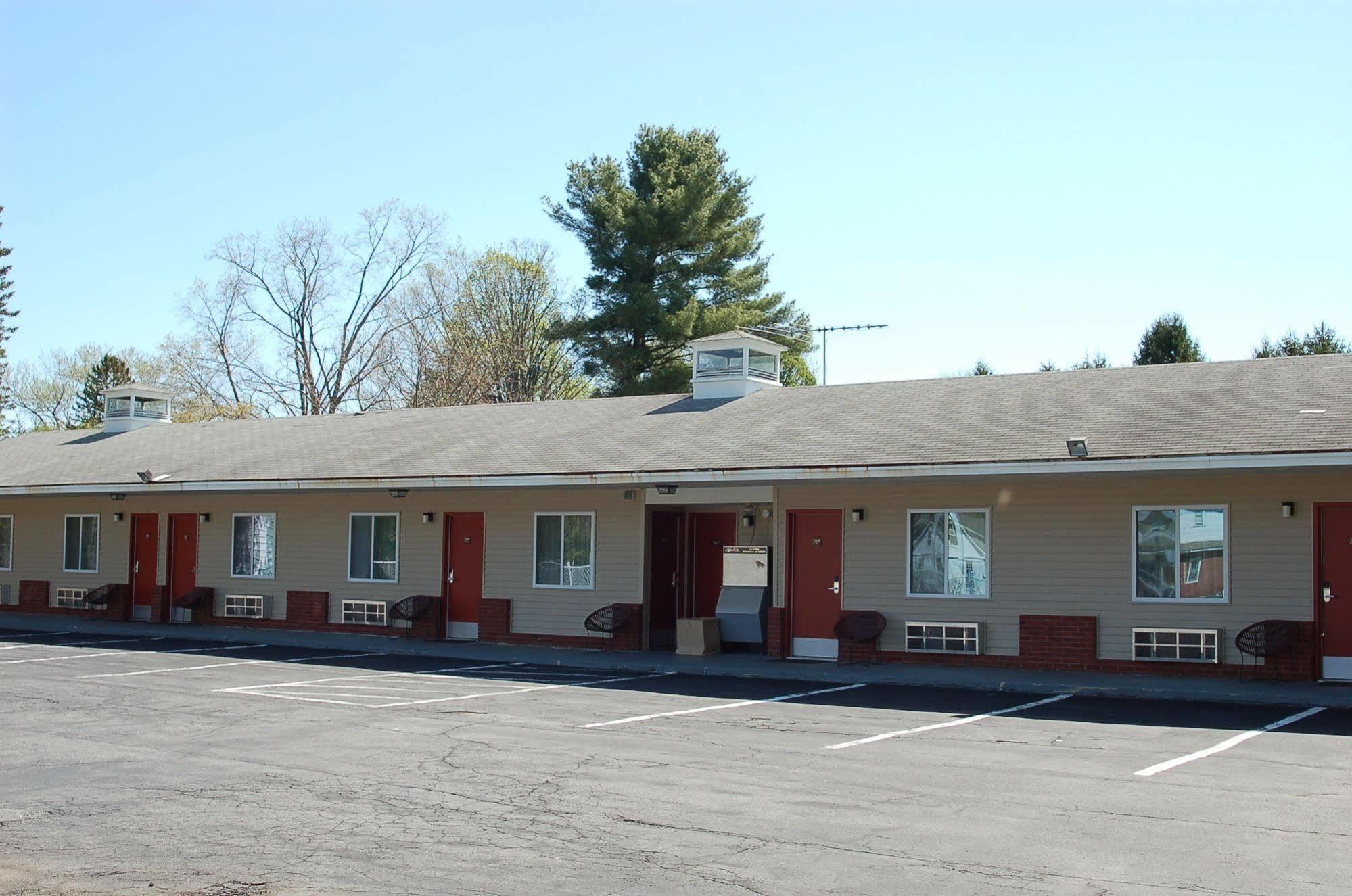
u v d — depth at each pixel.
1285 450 14.76
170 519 28.25
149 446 30.62
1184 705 15.09
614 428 23.58
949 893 7.00
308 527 26.25
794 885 7.16
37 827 8.68
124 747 11.98
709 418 22.97
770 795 9.66
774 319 47.00
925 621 19.31
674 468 19.47
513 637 23.25
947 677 17.73
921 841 8.19
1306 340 46.66
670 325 42.56
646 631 22.20
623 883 7.22
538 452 22.64
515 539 23.52
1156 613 17.59
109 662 20.03
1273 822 8.70
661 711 14.62
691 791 9.82
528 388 54.66
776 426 21.28
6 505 31.36
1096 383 20.44
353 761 11.18
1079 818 8.83
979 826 8.61
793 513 20.75
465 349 54.03
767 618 21.23
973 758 11.34
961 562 19.17
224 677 18.02
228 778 10.44
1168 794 9.67
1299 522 16.77
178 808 9.27
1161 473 15.97
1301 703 14.94
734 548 21.89
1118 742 12.27
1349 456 14.37
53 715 14.02
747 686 17.36
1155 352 48.50
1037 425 18.23
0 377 62.28
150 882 7.30
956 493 19.28
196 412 53.75
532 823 8.74
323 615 25.70
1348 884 7.14
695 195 44.66
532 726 13.33
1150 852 7.86
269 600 26.52
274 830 8.56
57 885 7.24
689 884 7.20
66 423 70.12
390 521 25.14
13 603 30.88
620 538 22.38
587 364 45.41
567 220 46.16
